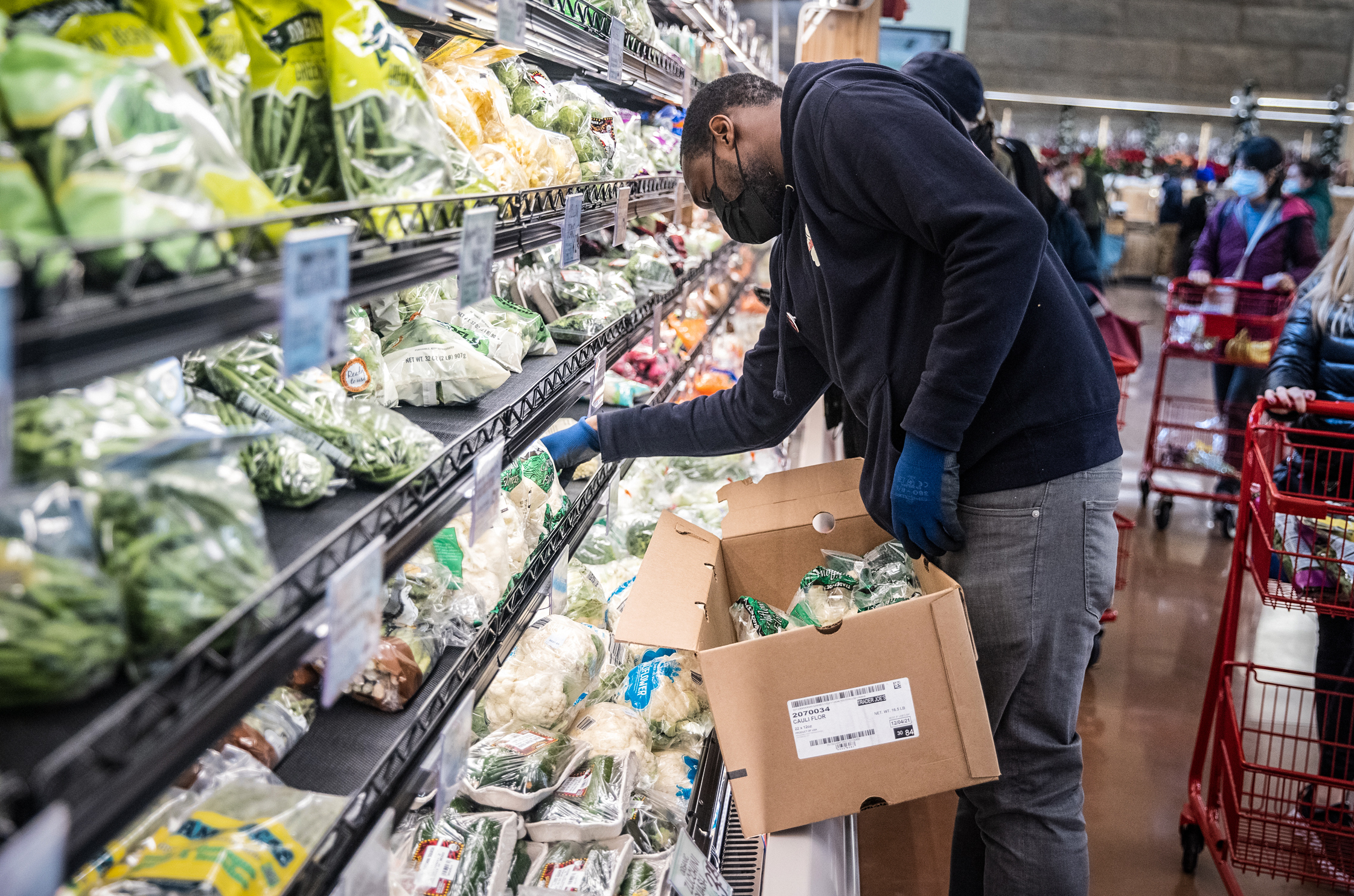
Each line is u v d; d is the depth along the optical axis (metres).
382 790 0.95
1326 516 2.07
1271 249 5.04
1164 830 2.71
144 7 0.74
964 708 1.41
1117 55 13.00
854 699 1.41
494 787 1.41
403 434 1.00
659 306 2.37
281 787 0.87
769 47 4.19
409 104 0.90
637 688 1.81
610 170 1.89
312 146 0.88
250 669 0.64
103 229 0.55
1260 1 12.63
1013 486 1.52
